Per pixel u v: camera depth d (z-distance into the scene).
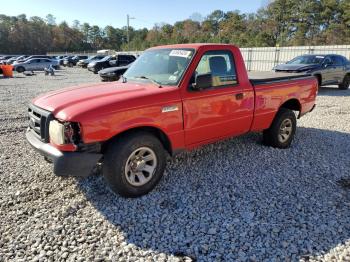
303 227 3.04
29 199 3.59
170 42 88.19
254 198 3.63
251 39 65.75
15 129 6.85
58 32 116.94
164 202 3.54
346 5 58.22
